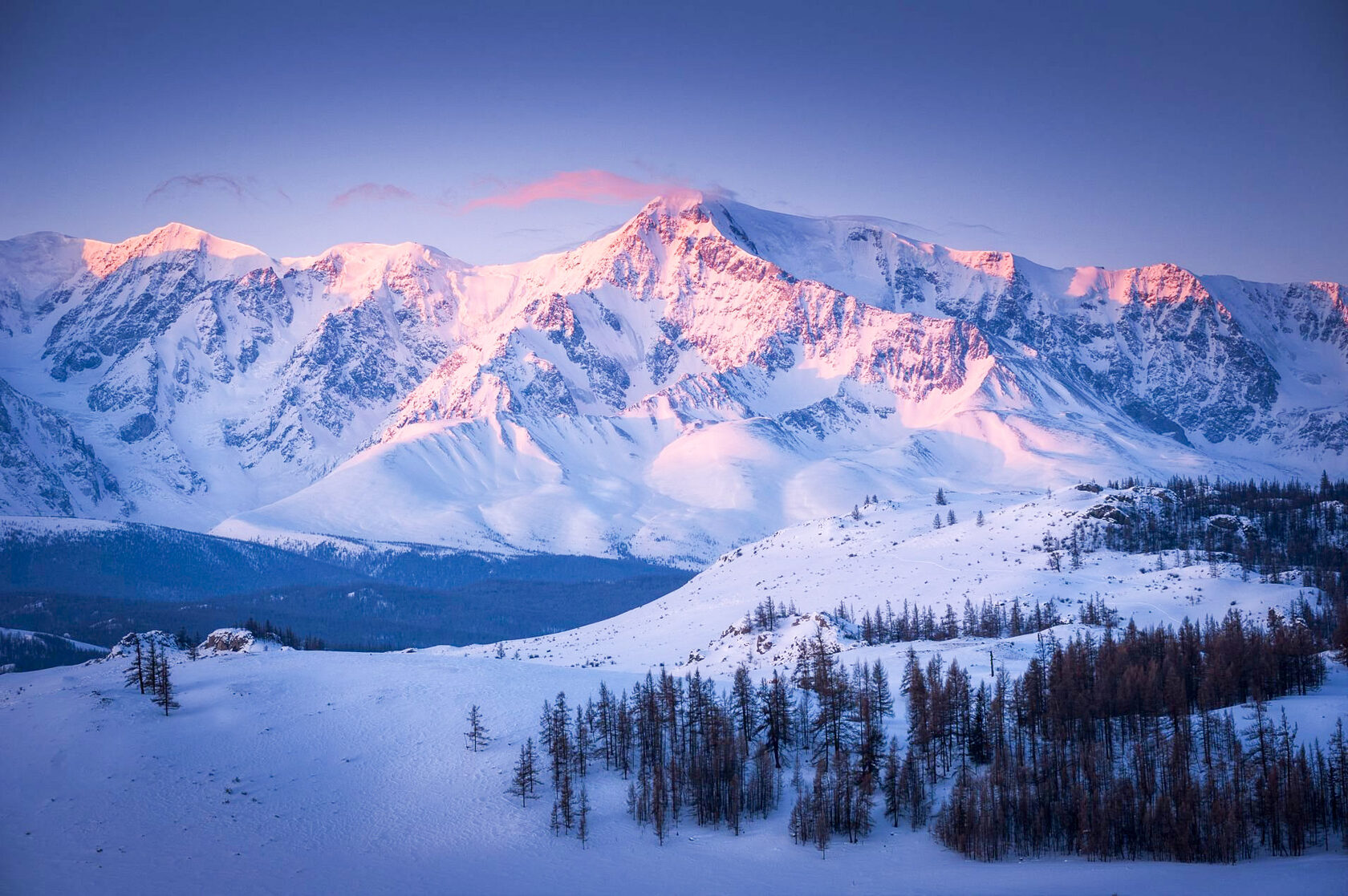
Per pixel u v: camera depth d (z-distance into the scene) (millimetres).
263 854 136375
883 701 166750
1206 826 135500
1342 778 138000
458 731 165875
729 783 149625
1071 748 151250
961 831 139125
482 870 135000
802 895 128750
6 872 130000
